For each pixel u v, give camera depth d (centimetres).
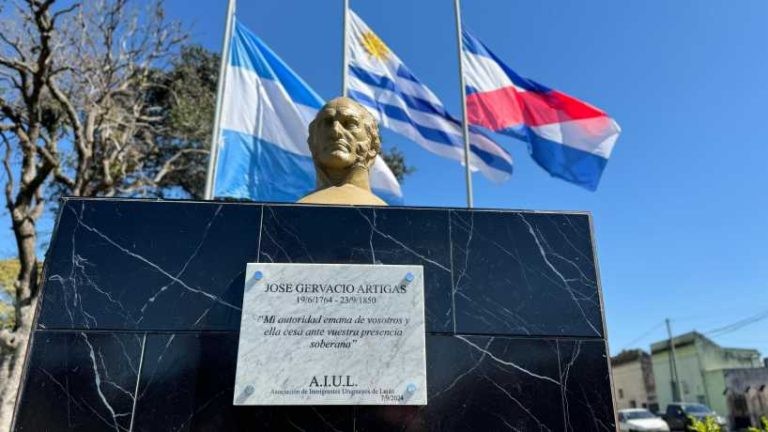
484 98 900
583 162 880
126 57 1205
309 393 259
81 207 295
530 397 273
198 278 283
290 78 828
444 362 275
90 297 275
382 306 279
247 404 255
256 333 267
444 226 306
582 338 289
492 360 278
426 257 298
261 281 277
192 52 1553
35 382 256
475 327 285
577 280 302
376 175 852
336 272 282
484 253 302
